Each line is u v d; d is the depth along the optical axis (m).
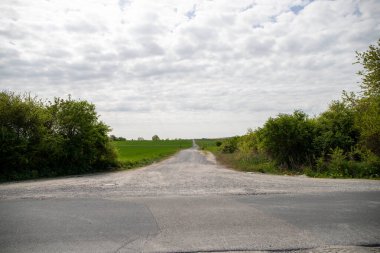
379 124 16.73
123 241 6.08
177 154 55.19
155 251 5.57
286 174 19.28
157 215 8.03
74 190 12.45
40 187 13.55
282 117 22.25
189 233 6.56
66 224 7.23
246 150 32.81
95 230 6.77
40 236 6.39
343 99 22.05
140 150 68.44
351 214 7.99
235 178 16.50
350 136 20.59
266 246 5.81
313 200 9.78
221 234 6.49
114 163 26.94
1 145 18.17
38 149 20.08
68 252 5.52
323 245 5.86
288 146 21.91
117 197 10.72
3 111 18.86
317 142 20.95
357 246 5.83
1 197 10.78
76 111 23.17
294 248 5.72
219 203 9.50
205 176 17.81
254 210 8.51
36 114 20.17
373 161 17.03
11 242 6.04
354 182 13.93
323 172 18.02
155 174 19.84
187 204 9.38
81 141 22.88
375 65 18.23
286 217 7.75
